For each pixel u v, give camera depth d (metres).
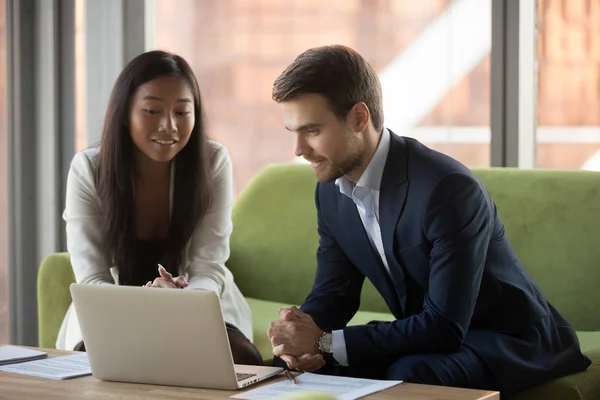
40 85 5.00
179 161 3.43
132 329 2.34
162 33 5.00
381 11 4.58
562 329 2.80
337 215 2.78
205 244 3.49
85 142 4.97
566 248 3.61
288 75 2.54
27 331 5.01
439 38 4.46
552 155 4.33
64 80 5.00
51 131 4.98
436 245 2.54
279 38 4.81
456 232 2.51
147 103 3.24
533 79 4.26
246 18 4.86
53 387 2.33
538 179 3.73
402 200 2.59
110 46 4.90
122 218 3.35
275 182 4.25
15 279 4.96
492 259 2.68
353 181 2.70
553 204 3.67
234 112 4.93
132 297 2.32
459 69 4.42
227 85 4.93
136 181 3.42
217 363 2.26
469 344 2.62
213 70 4.95
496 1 4.24
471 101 4.41
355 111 2.56
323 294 2.86
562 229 3.63
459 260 2.50
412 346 2.50
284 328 2.50
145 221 3.47
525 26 4.22
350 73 2.54
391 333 2.52
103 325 2.37
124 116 3.31
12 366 2.57
